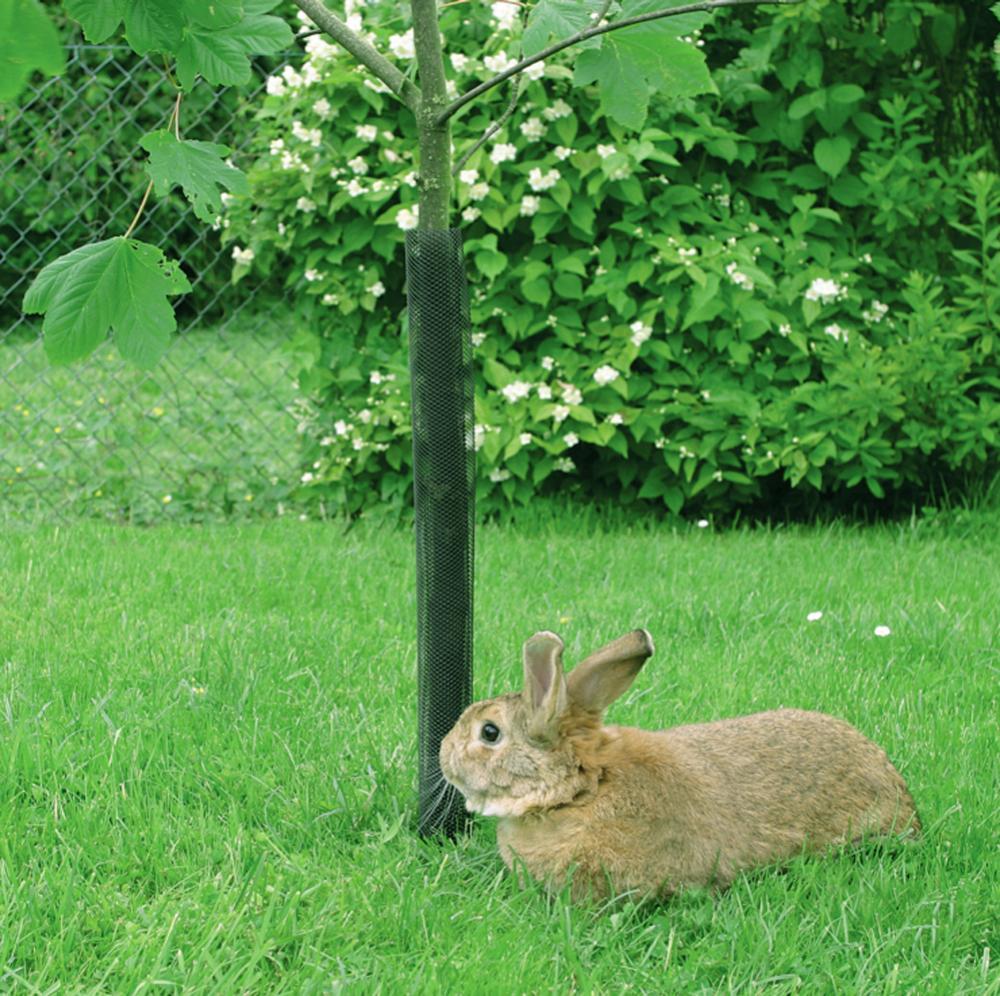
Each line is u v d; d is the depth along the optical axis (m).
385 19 7.30
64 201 12.66
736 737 3.51
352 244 7.10
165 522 7.35
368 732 4.14
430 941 2.97
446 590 3.55
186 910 3.03
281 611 5.45
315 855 3.41
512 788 3.16
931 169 7.37
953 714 4.45
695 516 7.55
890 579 6.05
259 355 11.31
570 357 7.09
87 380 10.31
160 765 3.85
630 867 3.10
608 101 2.91
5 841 3.28
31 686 4.37
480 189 6.92
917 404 7.08
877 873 3.27
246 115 10.62
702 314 6.89
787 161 7.64
